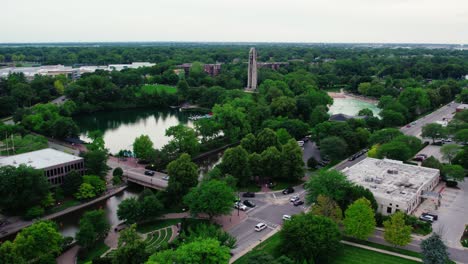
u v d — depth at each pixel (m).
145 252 111.12
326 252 118.00
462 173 180.75
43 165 179.00
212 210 142.88
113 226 152.00
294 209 160.38
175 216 157.00
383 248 128.25
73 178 177.12
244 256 123.81
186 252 100.81
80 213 167.25
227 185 157.12
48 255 118.31
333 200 144.50
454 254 125.56
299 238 117.25
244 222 149.00
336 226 122.62
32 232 120.50
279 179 192.75
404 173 179.88
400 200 149.25
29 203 158.88
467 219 150.50
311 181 152.25
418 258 122.19
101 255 127.88
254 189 181.88
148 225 149.88
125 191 191.62
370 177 171.00
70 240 135.00
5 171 157.12
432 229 142.12
